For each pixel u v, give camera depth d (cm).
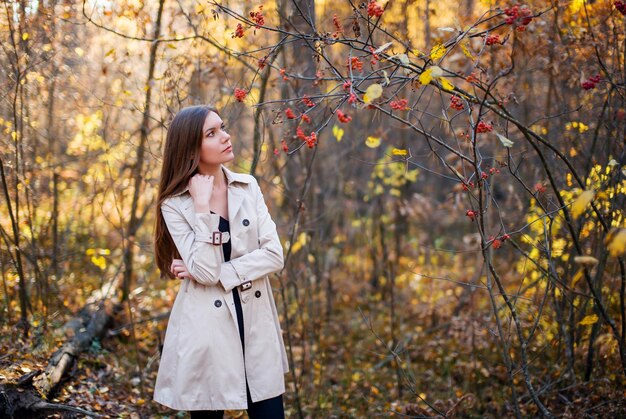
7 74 358
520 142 476
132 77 441
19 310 382
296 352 454
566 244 355
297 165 564
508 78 354
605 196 242
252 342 259
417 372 440
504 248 582
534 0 345
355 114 598
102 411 315
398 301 584
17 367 301
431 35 391
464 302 525
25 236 390
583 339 357
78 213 488
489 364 411
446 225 779
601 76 323
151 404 345
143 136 435
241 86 407
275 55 335
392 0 442
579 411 315
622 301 284
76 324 399
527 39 367
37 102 405
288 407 378
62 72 405
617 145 328
